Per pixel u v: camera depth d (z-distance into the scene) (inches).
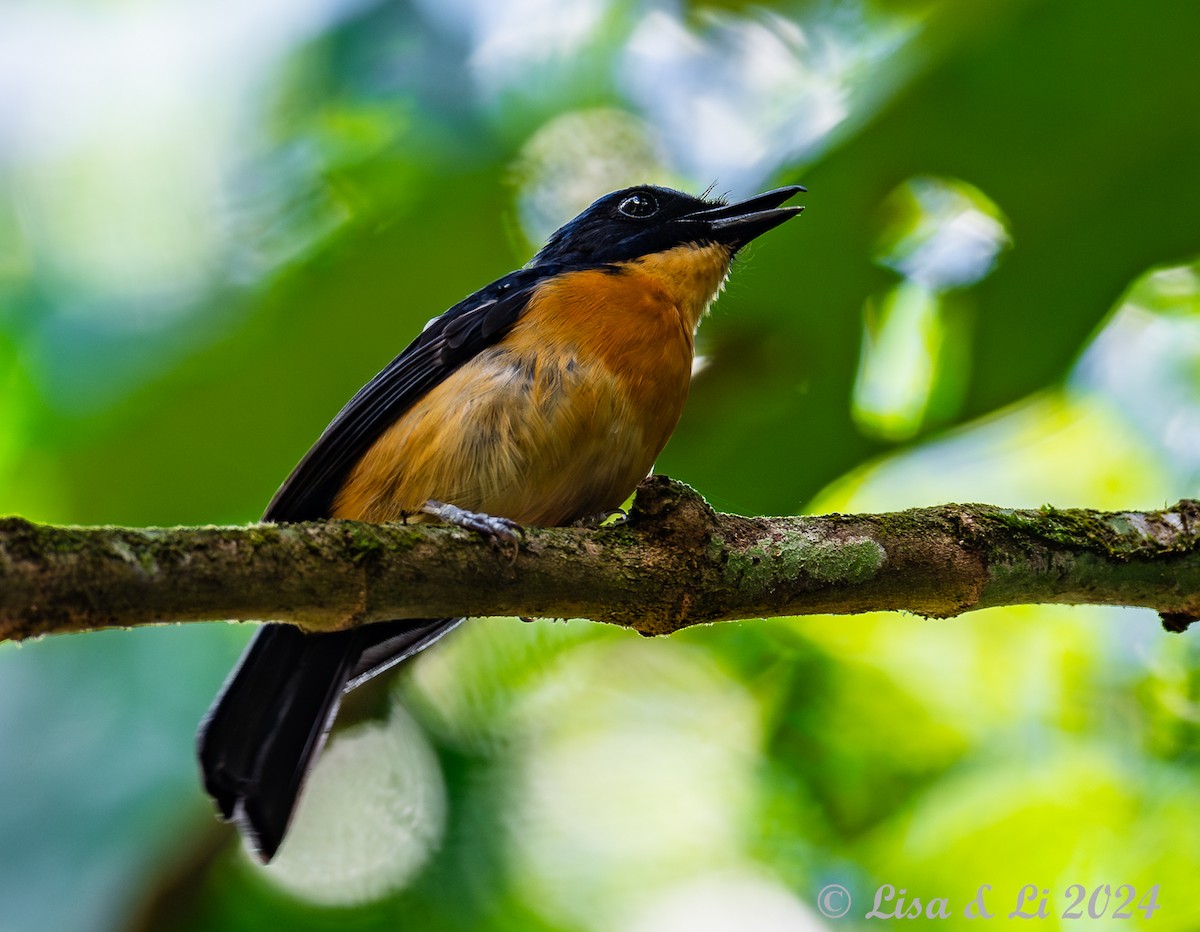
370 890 412.5
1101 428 478.9
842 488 465.1
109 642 422.6
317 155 458.6
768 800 442.6
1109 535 308.0
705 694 465.4
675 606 287.3
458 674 447.2
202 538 245.0
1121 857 399.2
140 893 397.1
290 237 454.0
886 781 438.0
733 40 462.3
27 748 410.0
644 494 289.3
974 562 298.8
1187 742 401.4
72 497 428.8
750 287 402.3
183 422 423.2
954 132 377.4
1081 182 382.0
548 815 436.5
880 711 447.8
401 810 423.2
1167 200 382.6
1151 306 477.4
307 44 468.1
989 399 406.3
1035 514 309.3
